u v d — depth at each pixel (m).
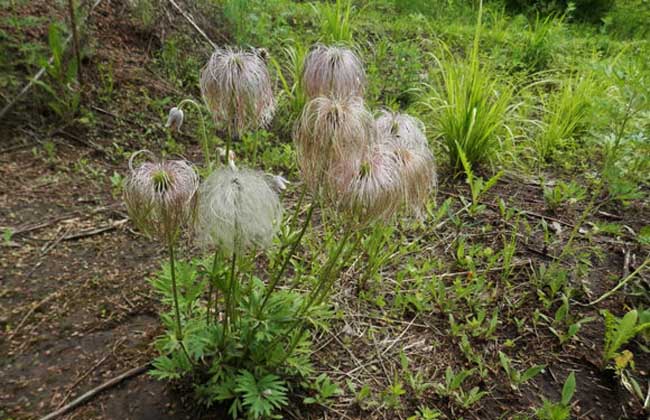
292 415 1.83
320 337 2.21
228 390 1.72
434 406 1.93
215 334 1.79
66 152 3.17
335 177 1.33
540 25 6.14
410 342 2.22
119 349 2.01
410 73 4.53
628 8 8.07
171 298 1.87
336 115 1.26
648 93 2.38
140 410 1.78
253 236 1.37
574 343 2.23
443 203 3.06
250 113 1.58
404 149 1.43
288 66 4.44
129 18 4.21
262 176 1.43
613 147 2.66
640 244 2.80
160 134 3.52
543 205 3.23
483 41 6.11
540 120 4.38
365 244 2.48
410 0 7.11
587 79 4.04
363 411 1.88
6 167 2.94
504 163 3.66
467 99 3.52
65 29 3.43
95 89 3.60
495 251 2.79
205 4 4.76
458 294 2.40
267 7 5.38
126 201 1.35
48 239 2.53
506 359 2.06
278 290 2.31
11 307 2.13
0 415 1.70
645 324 1.94
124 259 2.48
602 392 2.02
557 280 2.43
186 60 4.20
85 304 2.20
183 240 2.62
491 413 1.91
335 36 4.63
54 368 1.90
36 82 3.10
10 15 3.55
